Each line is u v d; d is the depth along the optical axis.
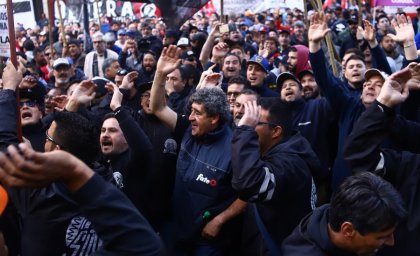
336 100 4.36
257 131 3.24
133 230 1.39
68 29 14.25
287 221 3.06
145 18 17.73
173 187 4.03
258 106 3.00
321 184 4.56
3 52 3.29
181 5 6.39
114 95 3.76
